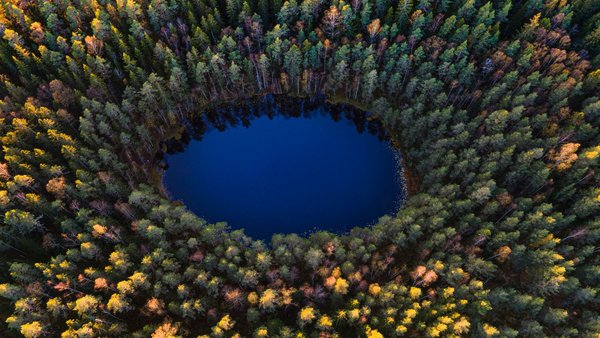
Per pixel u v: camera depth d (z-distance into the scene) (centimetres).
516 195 8862
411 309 6688
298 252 7662
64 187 8369
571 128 8869
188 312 7100
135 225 7981
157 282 7281
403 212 8350
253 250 7781
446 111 9244
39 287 7250
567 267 7438
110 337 6975
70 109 9975
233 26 11325
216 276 7756
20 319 6944
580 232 7888
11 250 8138
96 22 10275
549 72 9969
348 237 8419
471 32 10688
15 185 8100
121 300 7138
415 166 10006
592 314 7319
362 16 10706
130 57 10475
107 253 8081
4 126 9119
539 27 10519
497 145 8819
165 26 11175
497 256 7894
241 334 7238
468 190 8362
